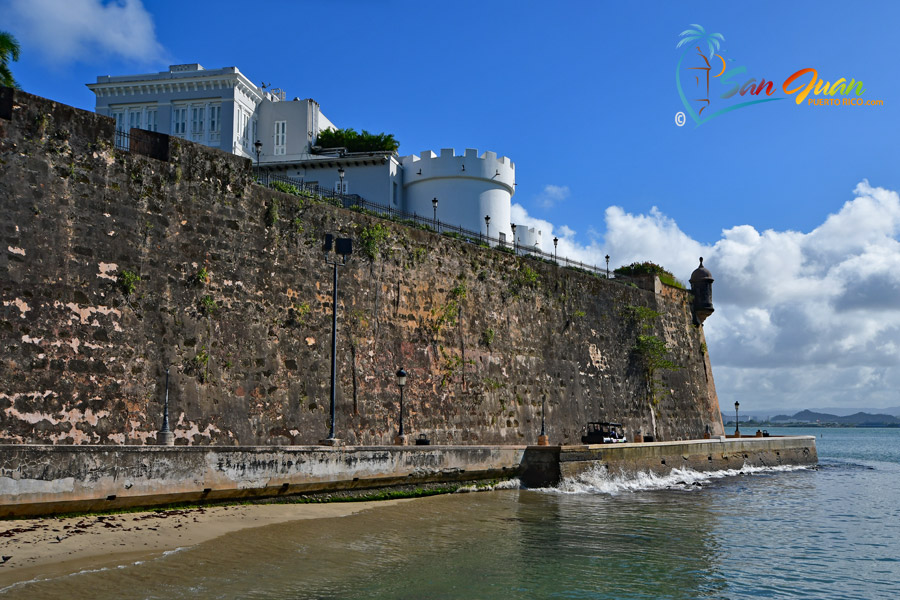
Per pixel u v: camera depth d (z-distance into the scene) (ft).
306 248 83.35
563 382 118.11
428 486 77.66
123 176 67.87
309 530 55.88
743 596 46.44
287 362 78.43
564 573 48.85
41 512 49.14
